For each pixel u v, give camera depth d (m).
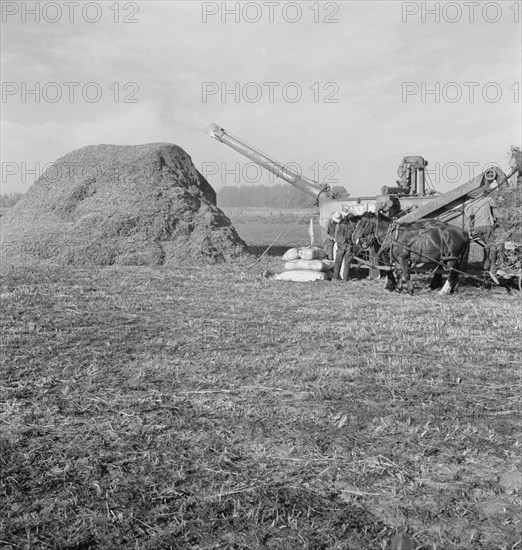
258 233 51.56
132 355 8.55
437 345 9.44
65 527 4.27
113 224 21.31
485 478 5.02
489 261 15.60
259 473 5.07
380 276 17.86
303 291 15.27
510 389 7.26
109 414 6.36
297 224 80.12
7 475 4.98
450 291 15.15
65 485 4.83
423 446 5.55
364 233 15.87
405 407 6.58
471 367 8.18
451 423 6.12
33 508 4.50
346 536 4.18
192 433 5.88
